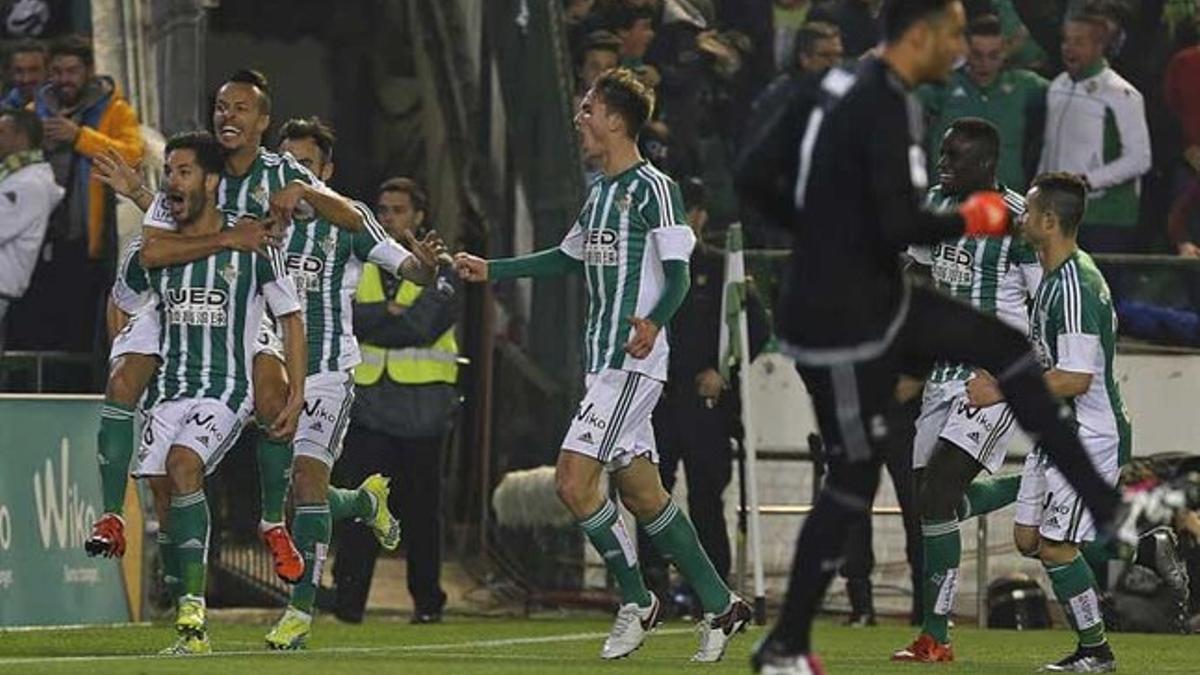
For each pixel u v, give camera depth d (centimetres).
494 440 4531
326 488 3173
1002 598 4234
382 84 5006
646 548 4219
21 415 3488
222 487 4072
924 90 4588
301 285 3142
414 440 4025
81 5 4400
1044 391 2009
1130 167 4588
